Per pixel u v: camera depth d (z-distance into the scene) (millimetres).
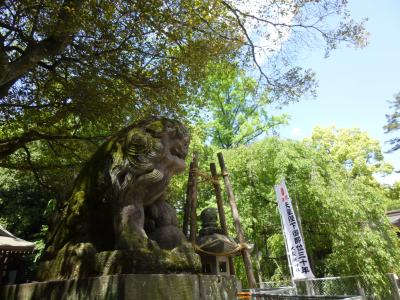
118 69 6773
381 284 9547
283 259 11180
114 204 3018
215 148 12922
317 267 10969
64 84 7078
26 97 7633
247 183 11641
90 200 3262
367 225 10531
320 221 10703
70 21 5020
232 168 11461
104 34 6039
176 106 7379
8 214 15477
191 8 6184
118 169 3061
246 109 17609
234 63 8195
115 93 7020
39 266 3248
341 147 20688
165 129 3262
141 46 6664
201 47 6781
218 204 6203
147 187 3119
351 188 11078
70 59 6613
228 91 17812
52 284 2809
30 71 7059
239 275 10273
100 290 2424
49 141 8484
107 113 7383
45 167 8516
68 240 3164
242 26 7227
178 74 7020
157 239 3201
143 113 7535
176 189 9586
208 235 5434
